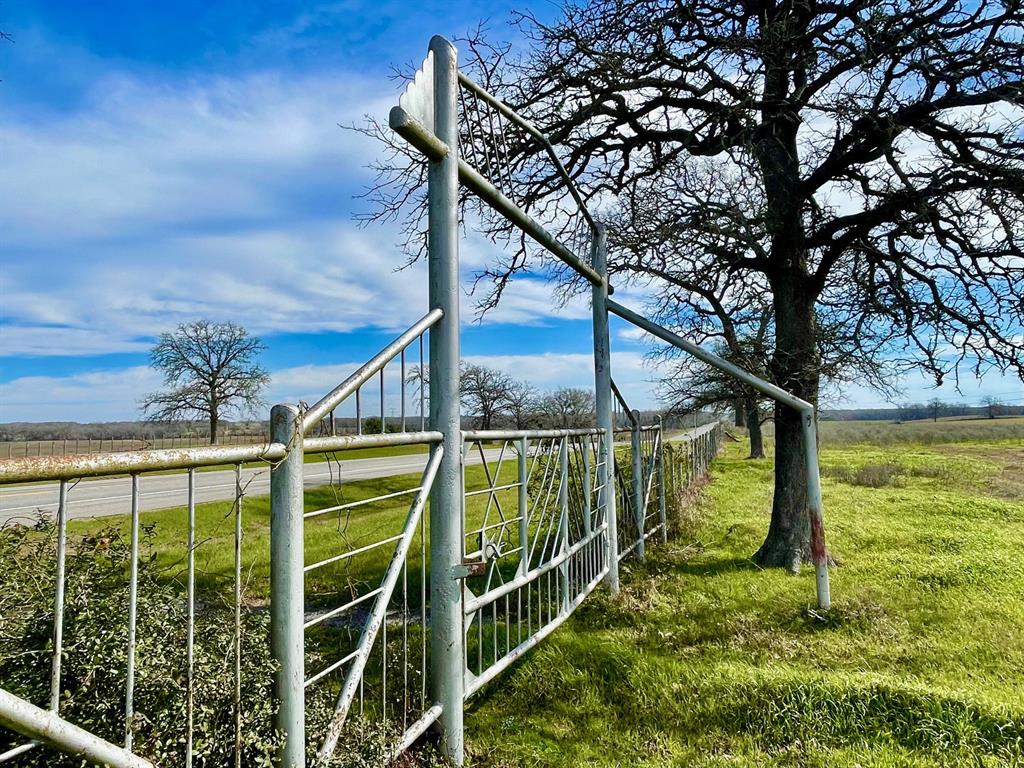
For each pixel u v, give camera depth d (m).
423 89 2.93
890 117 5.84
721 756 3.12
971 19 5.73
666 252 7.19
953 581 6.09
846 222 6.78
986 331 6.45
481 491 3.41
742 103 6.14
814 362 6.77
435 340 3.05
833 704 3.46
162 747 1.74
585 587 5.31
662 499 8.76
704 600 5.65
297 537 2.05
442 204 3.06
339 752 2.36
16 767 1.55
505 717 3.56
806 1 6.24
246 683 2.01
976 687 3.80
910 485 14.70
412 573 6.88
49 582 1.99
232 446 1.84
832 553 7.30
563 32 6.87
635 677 3.89
